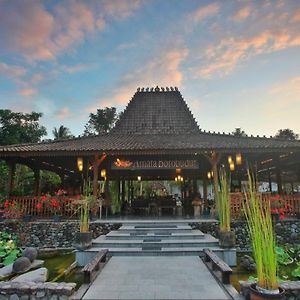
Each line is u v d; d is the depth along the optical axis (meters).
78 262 7.54
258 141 12.59
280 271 7.39
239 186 18.16
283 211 10.55
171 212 15.58
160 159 14.38
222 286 5.04
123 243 8.12
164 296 4.60
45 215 11.58
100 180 18.08
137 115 17.91
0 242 9.24
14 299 4.67
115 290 4.89
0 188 20.25
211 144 12.00
